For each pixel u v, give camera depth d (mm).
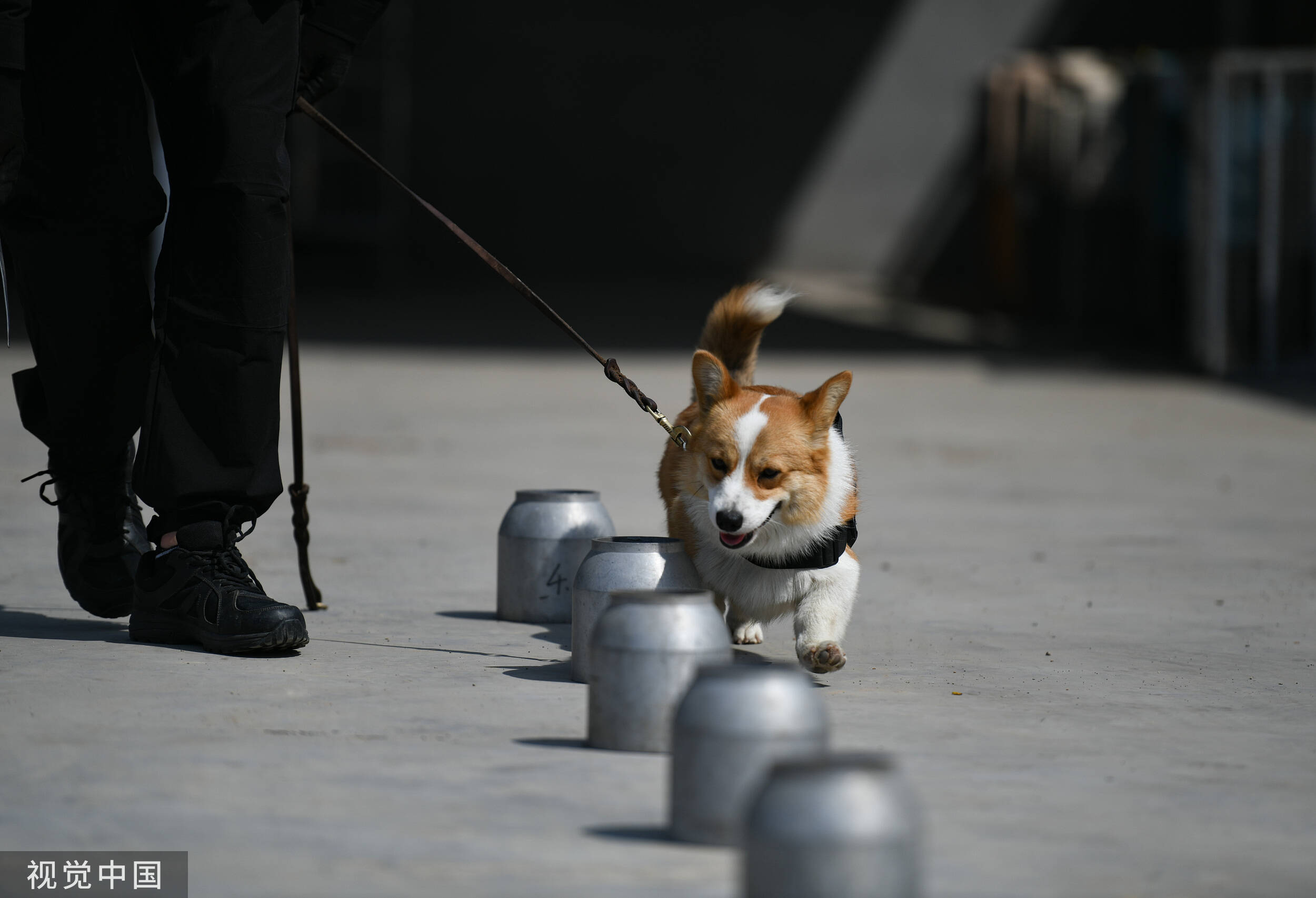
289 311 8344
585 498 8719
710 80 50656
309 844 4457
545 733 5832
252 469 7512
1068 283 36219
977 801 5035
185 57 7195
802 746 4449
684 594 5723
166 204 7840
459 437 18375
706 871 4266
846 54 50406
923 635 8352
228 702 6230
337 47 8008
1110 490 15320
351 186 48938
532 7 49719
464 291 46344
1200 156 27562
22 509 12289
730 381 7547
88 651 7277
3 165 7074
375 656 7352
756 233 51438
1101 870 4355
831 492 7098
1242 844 4613
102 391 7750
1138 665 7508
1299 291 27078
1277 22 34312
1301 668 7480
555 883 4160
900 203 51094
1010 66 39844
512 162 50469
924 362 29516
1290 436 19859
